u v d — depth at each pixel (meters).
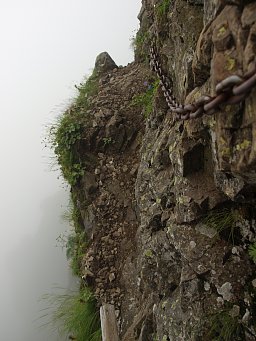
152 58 5.02
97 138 7.28
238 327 3.38
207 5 2.88
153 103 5.65
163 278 4.32
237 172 2.55
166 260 4.32
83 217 7.05
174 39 4.33
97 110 7.57
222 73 2.41
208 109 2.15
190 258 3.79
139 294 5.65
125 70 8.60
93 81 8.59
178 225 4.04
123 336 5.39
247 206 3.62
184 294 3.76
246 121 2.33
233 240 3.70
